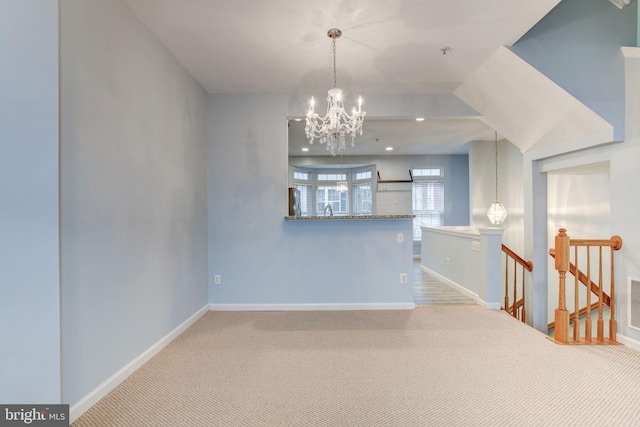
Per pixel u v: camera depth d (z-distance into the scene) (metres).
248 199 3.70
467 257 4.42
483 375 2.17
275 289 3.71
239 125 3.70
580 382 2.07
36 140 1.52
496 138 6.34
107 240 1.98
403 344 2.69
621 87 2.65
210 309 3.69
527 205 3.74
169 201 2.77
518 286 5.97
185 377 2.17
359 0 2.14
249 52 2.81
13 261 1.50
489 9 2.25
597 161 2.90
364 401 1.88
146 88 2.42
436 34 2.55
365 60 2.97
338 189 7.97
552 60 2.72
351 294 3.71
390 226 3.71
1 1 1.47
